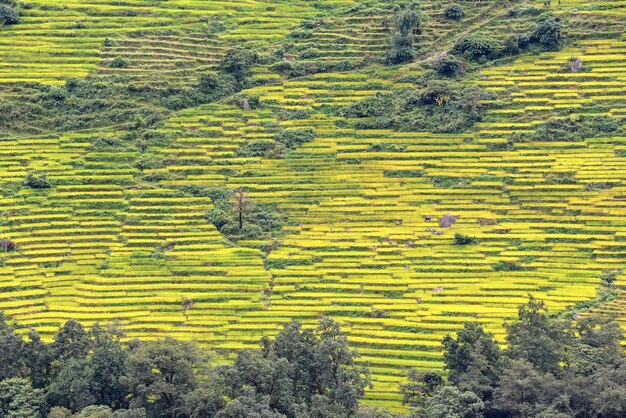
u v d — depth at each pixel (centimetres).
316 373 18838
